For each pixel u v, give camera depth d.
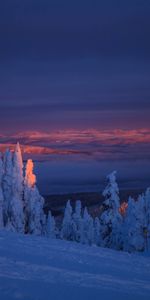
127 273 19.70
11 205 62.56
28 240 25.59
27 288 12.97
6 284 13.10
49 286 13.83
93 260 21.92
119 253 26.38
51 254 21.52
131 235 59.78
